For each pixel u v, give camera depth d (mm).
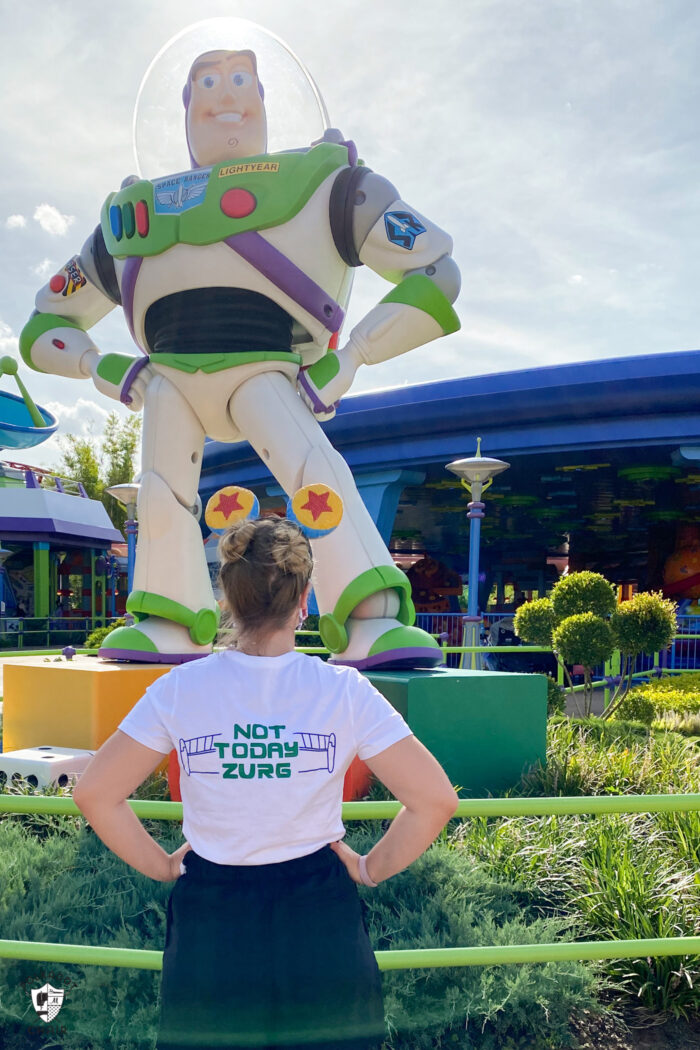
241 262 5074
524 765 5082
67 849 3873
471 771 4938
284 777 1551
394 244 5227
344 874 1617
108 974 2891
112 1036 2676
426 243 5250
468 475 11789
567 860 3729
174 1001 1542
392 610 5250
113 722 5273
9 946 2416
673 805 2422
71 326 6152
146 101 5758
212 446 17219
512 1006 2799
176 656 5508
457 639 16312
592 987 2900
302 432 5199
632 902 3234
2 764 4855
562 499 19766
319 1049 1518
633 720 8188
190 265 5105
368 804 2428
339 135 5578
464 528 24250
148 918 3318
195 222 5016
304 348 5746
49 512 25531
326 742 1577
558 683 8922
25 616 28797
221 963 1520
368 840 3922
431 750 4824
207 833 1563
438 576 22000
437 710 4840
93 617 28188
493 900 3496
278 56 5711
